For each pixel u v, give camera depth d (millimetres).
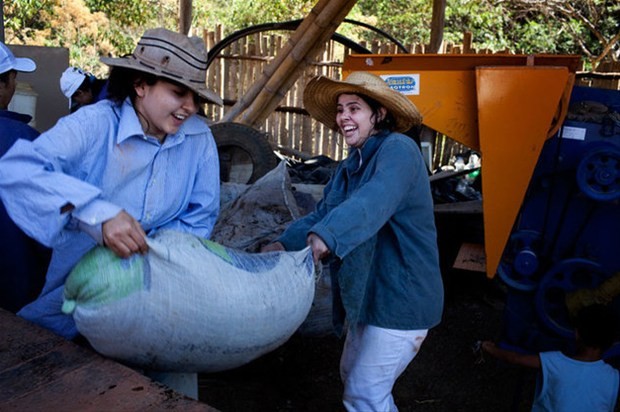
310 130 8883
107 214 1615
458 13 14391
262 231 3920
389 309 2424
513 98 3516
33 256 2570
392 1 15242
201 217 2156
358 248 2330
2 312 2023
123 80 1909
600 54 13969
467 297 5254
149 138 1931
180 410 1517
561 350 3705
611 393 2854
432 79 3756
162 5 14945
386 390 2570
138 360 1788
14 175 1660
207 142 2152
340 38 6824
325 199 2604
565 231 3686
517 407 3371
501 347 3871
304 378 3904
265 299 1784
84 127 1823
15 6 12820
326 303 3668
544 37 14266
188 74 1850
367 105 2420
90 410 1500
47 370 1678
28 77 5754
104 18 13625
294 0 14773
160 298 1634
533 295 3760
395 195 2180
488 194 3650
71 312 1687
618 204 3559
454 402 3797
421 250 2424
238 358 1824
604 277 3602
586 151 3510
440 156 8547
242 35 7156
